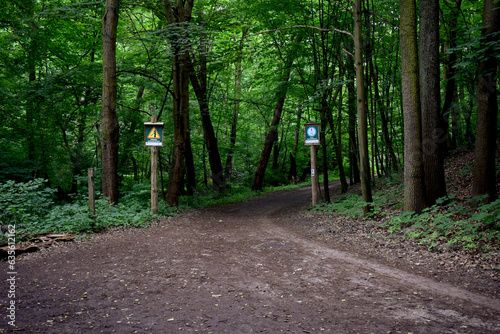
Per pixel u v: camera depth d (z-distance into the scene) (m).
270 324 3.55
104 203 10.66
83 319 3.64
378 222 9.03
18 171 14.41
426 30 8.94
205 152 23.88
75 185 17.86
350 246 7.34
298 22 13.72
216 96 21.70
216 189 22.25
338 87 14.39
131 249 7.16
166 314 3.80
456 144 16.14
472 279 4.85
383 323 3.54
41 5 16.16
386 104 16.62
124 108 17.45
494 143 7.88
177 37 14.00
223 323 3.58
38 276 5.23
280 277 5.23
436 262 5.71
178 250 7.11
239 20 16.39
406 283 4.84
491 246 5.74
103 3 12.59
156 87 17.66
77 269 5.62
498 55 7.27
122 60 15.89
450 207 8.30
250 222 11.62
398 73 14.76
